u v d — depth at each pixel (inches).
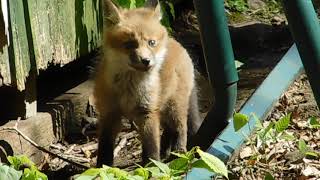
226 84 175.9
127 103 212.5
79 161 224.2
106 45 213.3
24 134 211.8
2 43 189.5
